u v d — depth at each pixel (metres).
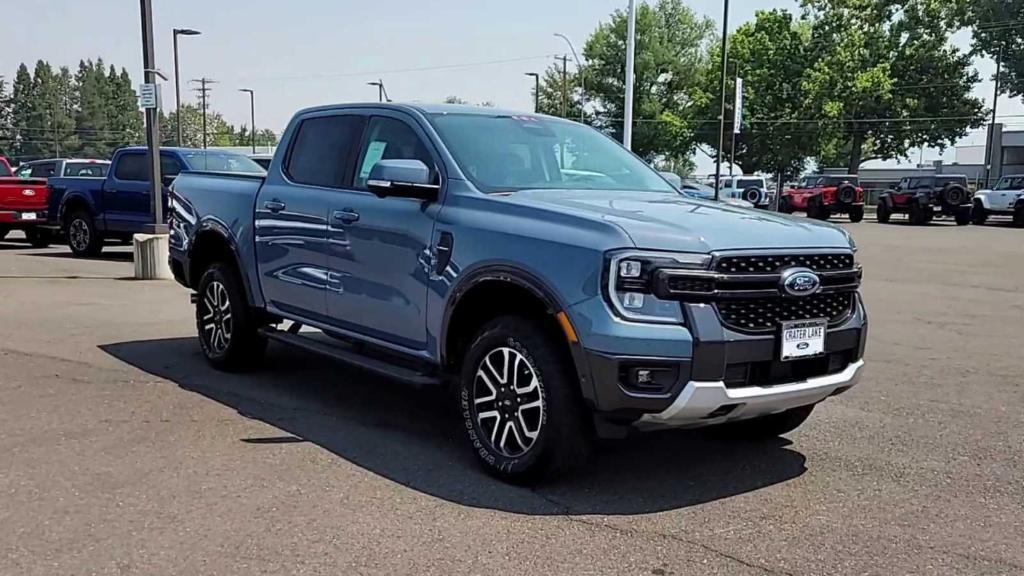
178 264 7.51
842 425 5.83
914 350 8.41
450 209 4.98
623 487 4.61
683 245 4.12
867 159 60.56
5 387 6.46
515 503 4.35
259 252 6.52
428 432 5.54
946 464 5.05
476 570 3.60
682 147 66.19
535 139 5.66
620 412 4.12
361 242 5.49
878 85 52.91
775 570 3.65
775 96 57.66
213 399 6.25
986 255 19.48
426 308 5.04
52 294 11.34
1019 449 5.33
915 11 54.72
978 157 72.62
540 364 4.35
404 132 5.57
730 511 4.30
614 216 4.36
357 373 7.14
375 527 4.03
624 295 4.07
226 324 6.97
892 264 17.33
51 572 3.55
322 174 6.09
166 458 4.94
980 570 3.68
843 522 4.18
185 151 15.41
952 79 54.41
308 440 5.33
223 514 4.16
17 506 4.23
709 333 4.06
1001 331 9.52
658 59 69.31
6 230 19.81
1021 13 56.44
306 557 3.71
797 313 4.38
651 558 3.74
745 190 39.12
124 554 3.72
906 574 3.63
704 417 4.18
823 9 55.94
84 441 5.23
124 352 7.77
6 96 129.75
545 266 4.32
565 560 3.71
